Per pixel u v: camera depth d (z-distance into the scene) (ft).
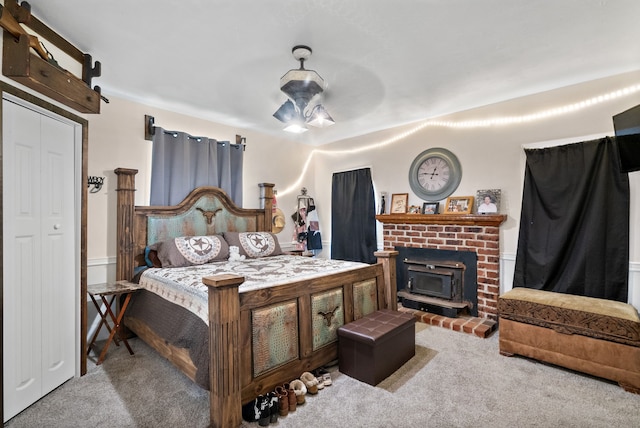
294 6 5.93
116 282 9.37
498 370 7.68
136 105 10.76
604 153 8.82
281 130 14.49
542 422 5.71
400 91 10.07
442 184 12.23
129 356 8.50
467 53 7.73
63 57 7.00
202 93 10.15
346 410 6.05
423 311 11.90
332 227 16.08
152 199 10.88
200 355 5.89
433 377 7.32
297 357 6.86
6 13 5.23
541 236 9.81
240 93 10.17
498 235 10.73
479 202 11.21
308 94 8.05
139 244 10.31
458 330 10.30
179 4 5.85
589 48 7.50
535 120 10.19
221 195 12.57
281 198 15.71
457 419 5.78
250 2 5.80
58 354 6.93
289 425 5.62
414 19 6.34
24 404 6.06
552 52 7.69
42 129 6.54
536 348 7.98
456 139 11.96
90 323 9.53
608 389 6.84
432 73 8.81
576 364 7.41
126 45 7.32
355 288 8.57
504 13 6.17
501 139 10.88
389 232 13.48
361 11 6.08
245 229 13.39
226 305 5.42
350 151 15.61
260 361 6.14
